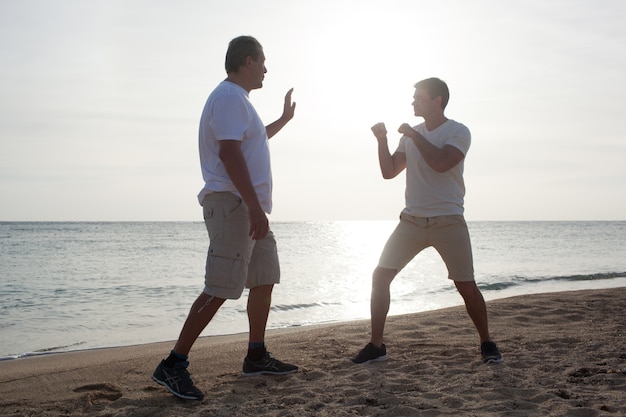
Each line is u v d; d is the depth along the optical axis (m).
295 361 4.19
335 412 2.99
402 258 4.10
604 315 6.11
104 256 26.62
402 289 13.07
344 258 25.77
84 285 14.50
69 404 3.29
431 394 3.30
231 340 6.75
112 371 4.11
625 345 4.52
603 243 42.88
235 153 3.18
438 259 22.28
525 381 3.52
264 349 3.78
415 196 4.04
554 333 5.14
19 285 14.56
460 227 4.00
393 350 4.50
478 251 32.00
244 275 3.36
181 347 3.30
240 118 3.25
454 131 3.99
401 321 5.88
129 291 13.29
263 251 3.62
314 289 13.58
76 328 8.62
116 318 9.56
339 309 10.37
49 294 12.81
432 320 5.92
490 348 4.05
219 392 3.40
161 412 3.03
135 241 43.50
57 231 69.62
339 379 3.66
